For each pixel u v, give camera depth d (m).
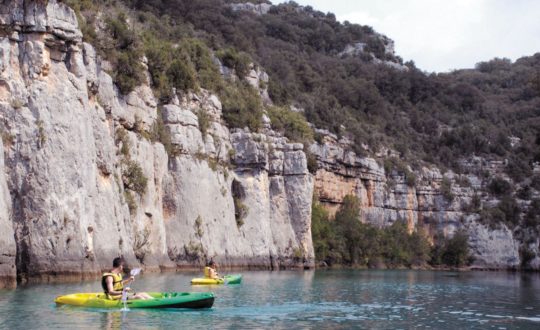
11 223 36.53
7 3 41.81
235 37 129.25
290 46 156.00
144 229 55.62
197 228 64.31
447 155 142.25
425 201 128.25
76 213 41.09
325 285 52.94
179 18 118.44
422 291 51.75
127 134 55.59
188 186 64.31
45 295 32.94
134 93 58.31
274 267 78.56
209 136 71.38
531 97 180.25
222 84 85.56
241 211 75.12
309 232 85.56
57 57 43.34
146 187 57.09
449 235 128.88
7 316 27.58
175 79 70.19
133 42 59.81
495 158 143.62
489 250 129.62
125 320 27.66
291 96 115.31
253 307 34.16
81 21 52.97
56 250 39.25
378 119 140.50
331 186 106.31
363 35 189.38
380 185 117.56
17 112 40.06
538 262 131.88
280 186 83.50
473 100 169.00
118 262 31.44
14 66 41.28
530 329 30.27
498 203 135.50
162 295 32.56
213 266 49.53
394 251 113.38
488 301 44.12
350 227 105.31
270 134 84.88
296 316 31.44
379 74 162.88
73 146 42.28
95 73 49.31
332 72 150.50
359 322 30.50
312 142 99.81
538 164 144.62
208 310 32.03
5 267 35.19
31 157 39.62
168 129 64.38
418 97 165.75
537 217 134.75
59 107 42.03
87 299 30.36
